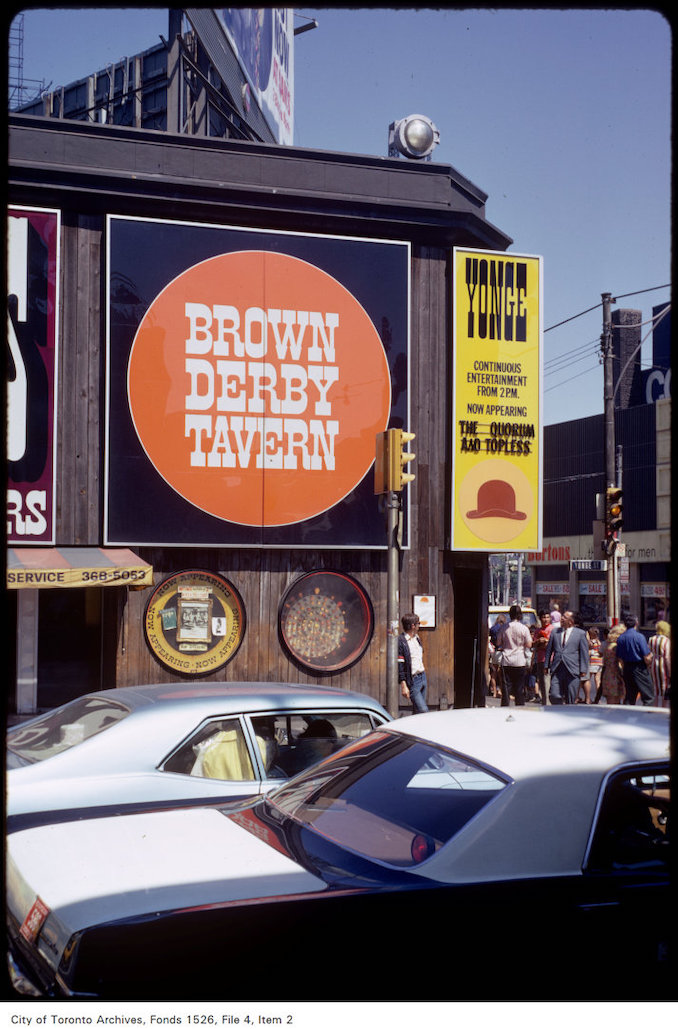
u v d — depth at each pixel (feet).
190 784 17.38
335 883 10.83
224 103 59.82
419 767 12.94
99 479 46.93
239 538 48.32
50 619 48.32
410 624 45.47
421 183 51.52
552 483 149.89
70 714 19.54
